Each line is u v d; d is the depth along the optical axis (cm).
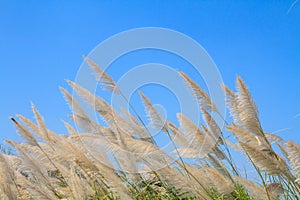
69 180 395
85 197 372
